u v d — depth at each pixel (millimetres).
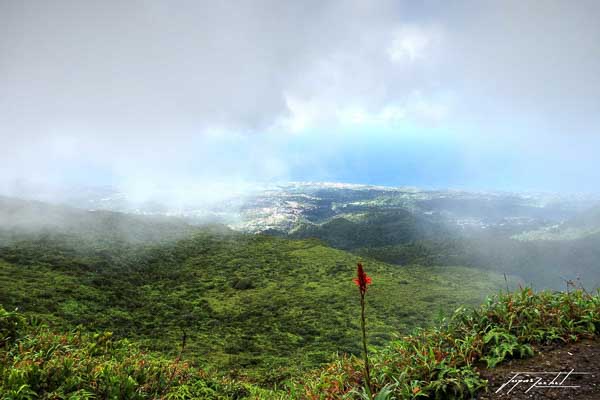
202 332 39562
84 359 7426
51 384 6203
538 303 5762
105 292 51250
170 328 40062
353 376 5496
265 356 30219
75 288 48062
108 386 6387
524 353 4762
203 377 9531
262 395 8719
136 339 32969
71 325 31984
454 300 53938
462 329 5508
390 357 5434
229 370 24141
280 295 61031
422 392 4348
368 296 57906
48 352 7391
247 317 48719
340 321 44281
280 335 39219
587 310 5395
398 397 4414
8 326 8273
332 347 33188
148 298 55062
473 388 4266
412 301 54031
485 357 4816
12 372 5973
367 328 40375
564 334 5062
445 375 4566
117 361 8102
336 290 62875
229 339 36688
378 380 4855
